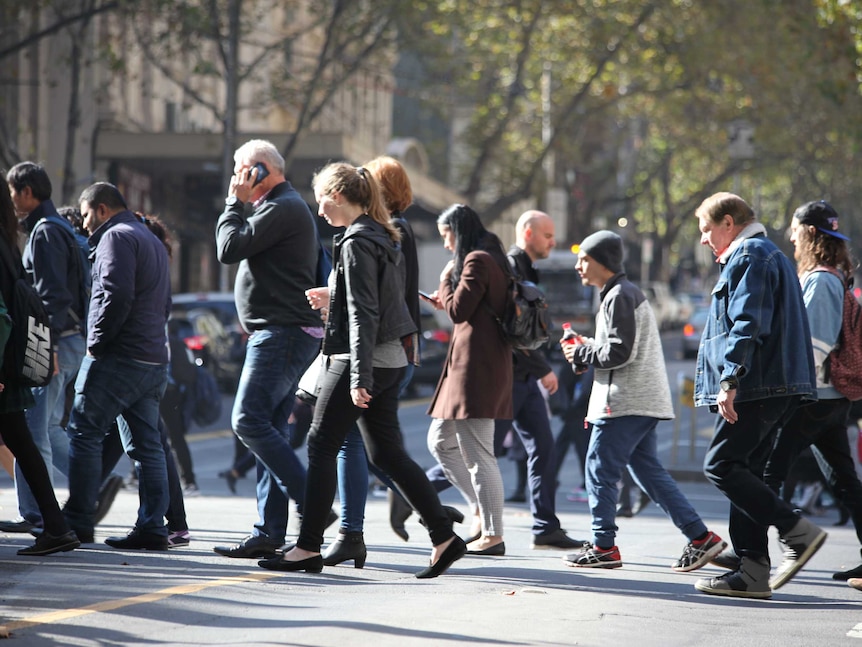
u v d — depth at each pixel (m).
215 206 143.75
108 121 136.12
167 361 29.89
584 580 27.42
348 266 25.03
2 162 105.00
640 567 30.17
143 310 29.20
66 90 130.62
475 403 29.97
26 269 31.44
